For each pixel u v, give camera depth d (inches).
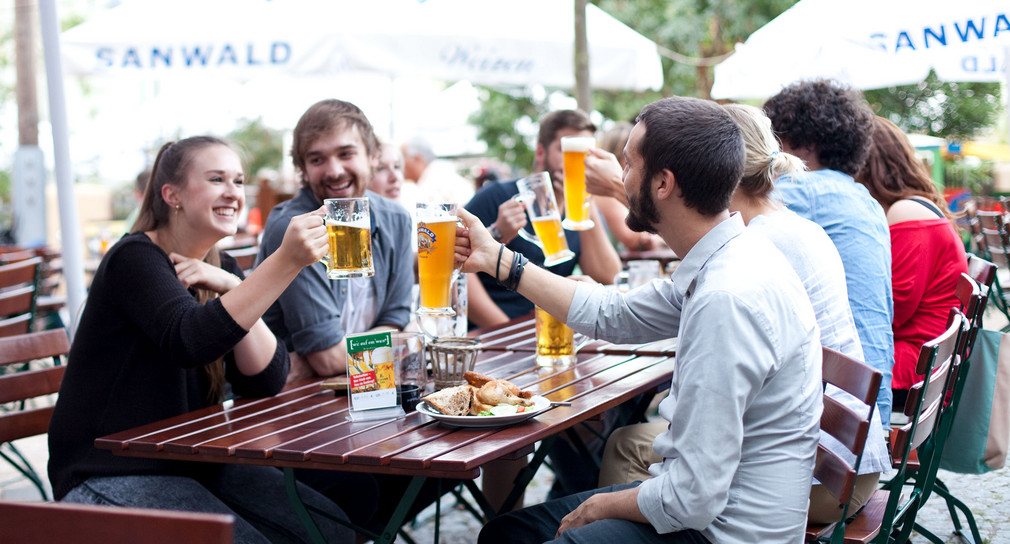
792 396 66.4
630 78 258.2
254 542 81.9
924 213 117.3
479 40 227.0
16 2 604.7
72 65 208.7
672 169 68.6
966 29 170.6
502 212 118.6
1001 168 510.9
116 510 39.8
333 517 79.0
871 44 183.8
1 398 97.6
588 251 151.2
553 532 79.2
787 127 105.0
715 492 62.7
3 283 160.4
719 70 224.1
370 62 214.8
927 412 80.4
